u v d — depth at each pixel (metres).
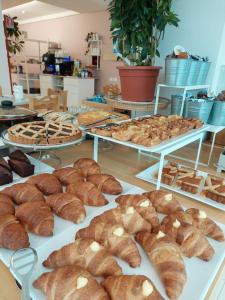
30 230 0.64
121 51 2.26
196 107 1.97
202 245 0.60
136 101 2.07
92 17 5.18
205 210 1.35
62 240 0.63
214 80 2.43
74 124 1.39
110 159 2.06
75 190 0.81
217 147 2.67
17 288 0.56
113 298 0.45
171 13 2.07
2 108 1.53
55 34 6.18
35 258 0.54
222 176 1.96
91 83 5.07
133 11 1.99
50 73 5.43
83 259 0.53
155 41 2.25
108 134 1.24
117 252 0.57
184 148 2.61
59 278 0.47
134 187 0.92
